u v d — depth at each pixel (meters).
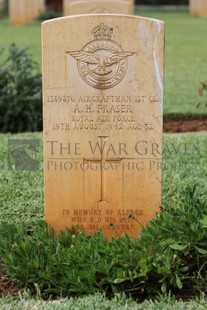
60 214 5.68
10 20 26.64
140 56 5.43
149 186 5.64
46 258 5.13
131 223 5.70
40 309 4.65
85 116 5.51
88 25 5.36
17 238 5.53
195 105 11.52
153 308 4.65
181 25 25.52
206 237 4.97
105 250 5.06
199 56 17.64
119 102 5.49
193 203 5.45
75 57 5.41
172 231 5.02
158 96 5.48
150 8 35.06
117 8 12.40
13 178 7.09
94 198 5.66
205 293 4.97
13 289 5.13
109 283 4.96
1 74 10.55
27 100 10.34
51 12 29.20
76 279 4.91
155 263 4.88
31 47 18.92
